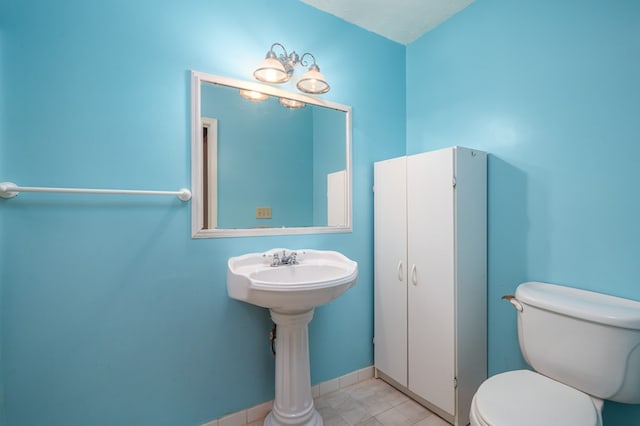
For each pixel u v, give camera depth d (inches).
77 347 47.3
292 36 66.7
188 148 55.3
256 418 62.2
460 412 59.4
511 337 62.2
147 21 51.6
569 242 54.0
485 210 65.6
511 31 62.3
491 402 41.4
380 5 69.8
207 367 57.3
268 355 63.6
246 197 62.2
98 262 48.6
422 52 81.8
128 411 50.7
